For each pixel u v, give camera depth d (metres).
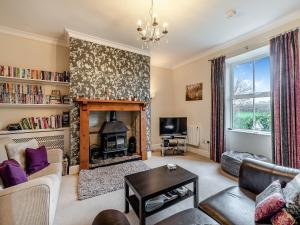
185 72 4.89
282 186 1.42
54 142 3.23
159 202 1.70
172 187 1.69
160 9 2.38
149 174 1.99
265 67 3.26
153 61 4.82
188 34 3.18
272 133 2.75
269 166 1.61
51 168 2.23
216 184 2.62
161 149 4.65
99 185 2.52
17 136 2.89
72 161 3.15
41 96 3.11
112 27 2.92
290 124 2.52
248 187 1.67
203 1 2.21
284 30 2.68
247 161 1.76
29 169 2.17
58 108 3.42
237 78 3.77
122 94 3.77
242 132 3.51
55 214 1.85
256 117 3.40
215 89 3.85
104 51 3.52
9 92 2.85
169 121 4.59
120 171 3.10
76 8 2.36
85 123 3.22
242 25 2.84
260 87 3.34
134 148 4.18
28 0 2.18
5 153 2.09
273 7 2.35
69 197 2.24
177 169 2.14
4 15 2.54
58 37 3.30
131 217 1.84
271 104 2.76
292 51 2.50
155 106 5.10
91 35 3.23
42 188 1.39
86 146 3.21
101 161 3.50
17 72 2.89
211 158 3.94
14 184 1.55
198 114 4.49
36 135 3.06
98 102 3.36
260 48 3.05
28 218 1.34
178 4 2.26
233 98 3.84
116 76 3.69
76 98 3.18
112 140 3.76
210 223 1.14
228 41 3.50
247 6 2.32
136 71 3.99
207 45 3.72
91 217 1.83
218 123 3.77
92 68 3.37
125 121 4.31
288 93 2.54
